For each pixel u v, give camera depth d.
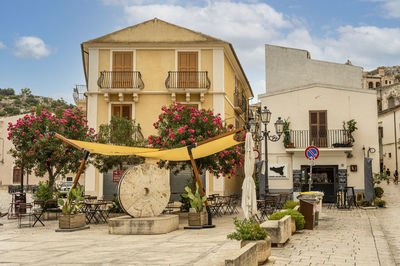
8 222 16.94
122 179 12.87
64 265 7.59
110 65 24.41
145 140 19.58
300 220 11.79
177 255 8.40
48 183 18.78
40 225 15.55
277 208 16.75
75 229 13.34
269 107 23.98
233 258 5.60
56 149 17.25
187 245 9.78
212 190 23.28
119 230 12.23
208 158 16.83
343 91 23.34
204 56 24.28
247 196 9.30
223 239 10.70
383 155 53.34
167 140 16.45
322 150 22.66
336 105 23.36
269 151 23.62
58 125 17.72
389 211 19.27
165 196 13.89
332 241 10.29
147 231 12.12
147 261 7.80
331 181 23.20
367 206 21.06
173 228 13.11
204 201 13.86
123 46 24.41
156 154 14.31
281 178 23.28
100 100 24.38
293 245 9.69
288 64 27.56
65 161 18.02
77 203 13.92
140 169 13.29
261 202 16.05
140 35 24.44
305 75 27.27
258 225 7.95
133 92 23.97
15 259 8.34
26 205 16.20
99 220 16.50
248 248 6.42
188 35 24.27
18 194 20.20
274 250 9.02
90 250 9.29
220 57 24.19
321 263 7.68
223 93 23.94
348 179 22.89
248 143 9.59
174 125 16.86
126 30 24.48
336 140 23.11
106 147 14.77
